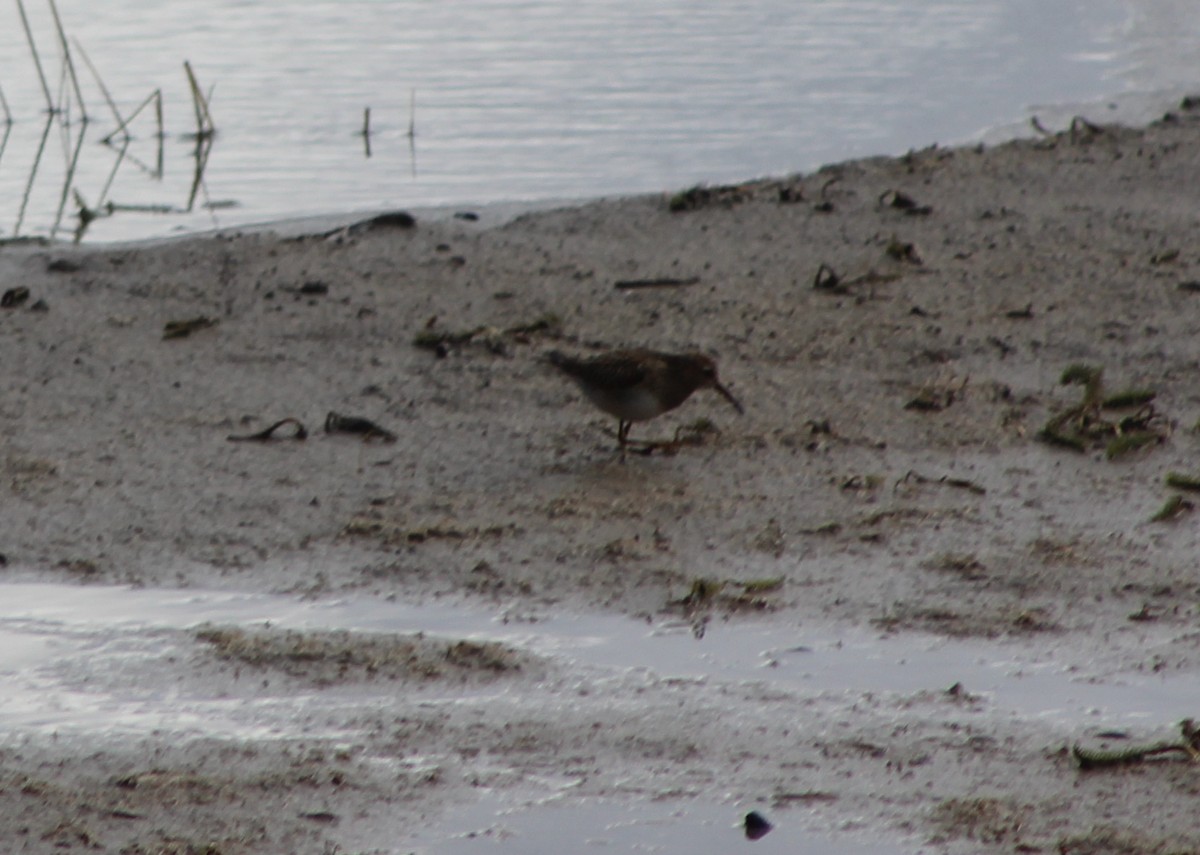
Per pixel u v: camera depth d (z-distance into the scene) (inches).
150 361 584.4
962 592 421.7
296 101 957.8
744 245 734.5
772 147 883.4
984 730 354.3
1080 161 859.4
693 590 415.5
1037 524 463.8
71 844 304.7
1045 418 542.3
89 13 1143.6
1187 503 475.8
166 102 957.2
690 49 1070.4
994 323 633.0
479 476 493.4
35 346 594.6
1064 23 1141.7
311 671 375.2
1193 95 976.3
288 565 431.8
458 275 689.0
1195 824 317.4
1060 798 327.3
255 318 631.8
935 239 741.3
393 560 435.5
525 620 403.9
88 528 450.6
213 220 764.6
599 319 637.3
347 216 764.6
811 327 629.0
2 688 364.8
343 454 507.2
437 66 1027.9
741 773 335.9
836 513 469.7
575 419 540.7
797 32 1117.7
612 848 309.0
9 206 783.7
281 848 305.7
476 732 350.3
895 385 571.2
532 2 1196.5
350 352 597.6
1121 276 688.4
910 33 1116.5
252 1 1190.9
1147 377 578.2
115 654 381.4
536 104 951.6
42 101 957.2
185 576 424.2
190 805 319.3
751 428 532.4
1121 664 385.7
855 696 368.8
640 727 353.4
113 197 799.7
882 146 887.1
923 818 319.9
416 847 308.0
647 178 833.5
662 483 490.0
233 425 528.4
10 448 503.5
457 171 840.9
